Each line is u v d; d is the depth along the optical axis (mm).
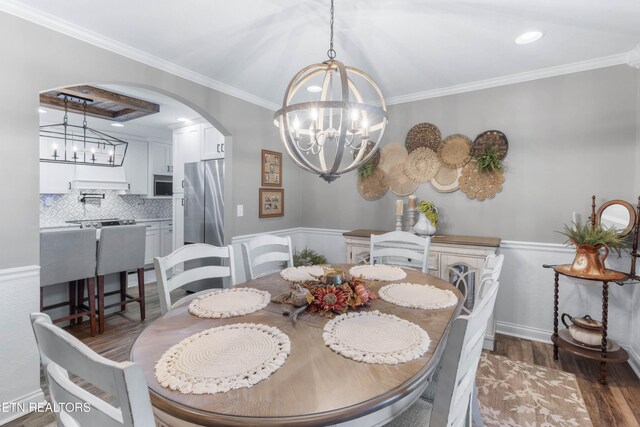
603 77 2557
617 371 2346
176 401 800
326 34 2164
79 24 2047
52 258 2617
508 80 2896
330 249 4043
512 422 1805
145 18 1982
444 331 1223
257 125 3557
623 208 2453
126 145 5348
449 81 3021
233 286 1804
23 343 1902
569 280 2721
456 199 3189
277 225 3875
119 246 3062
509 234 2943
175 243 4742
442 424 808
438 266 2857
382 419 893
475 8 1853
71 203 5145
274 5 1837
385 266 2244
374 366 962
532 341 2830
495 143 2979
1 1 1770
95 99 3400
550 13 1900
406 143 3439
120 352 2598
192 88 2834
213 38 2230
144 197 6020
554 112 2740
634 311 2438
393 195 3557
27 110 1896
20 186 1882
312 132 1693
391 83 3070
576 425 1779
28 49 1888
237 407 777
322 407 782
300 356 1021
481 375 2295
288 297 1549
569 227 2686
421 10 1877
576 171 2668
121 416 584
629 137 2484
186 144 4539
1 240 1814
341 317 1327
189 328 1235
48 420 1867
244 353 1020
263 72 2809
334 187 3977
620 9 1851
